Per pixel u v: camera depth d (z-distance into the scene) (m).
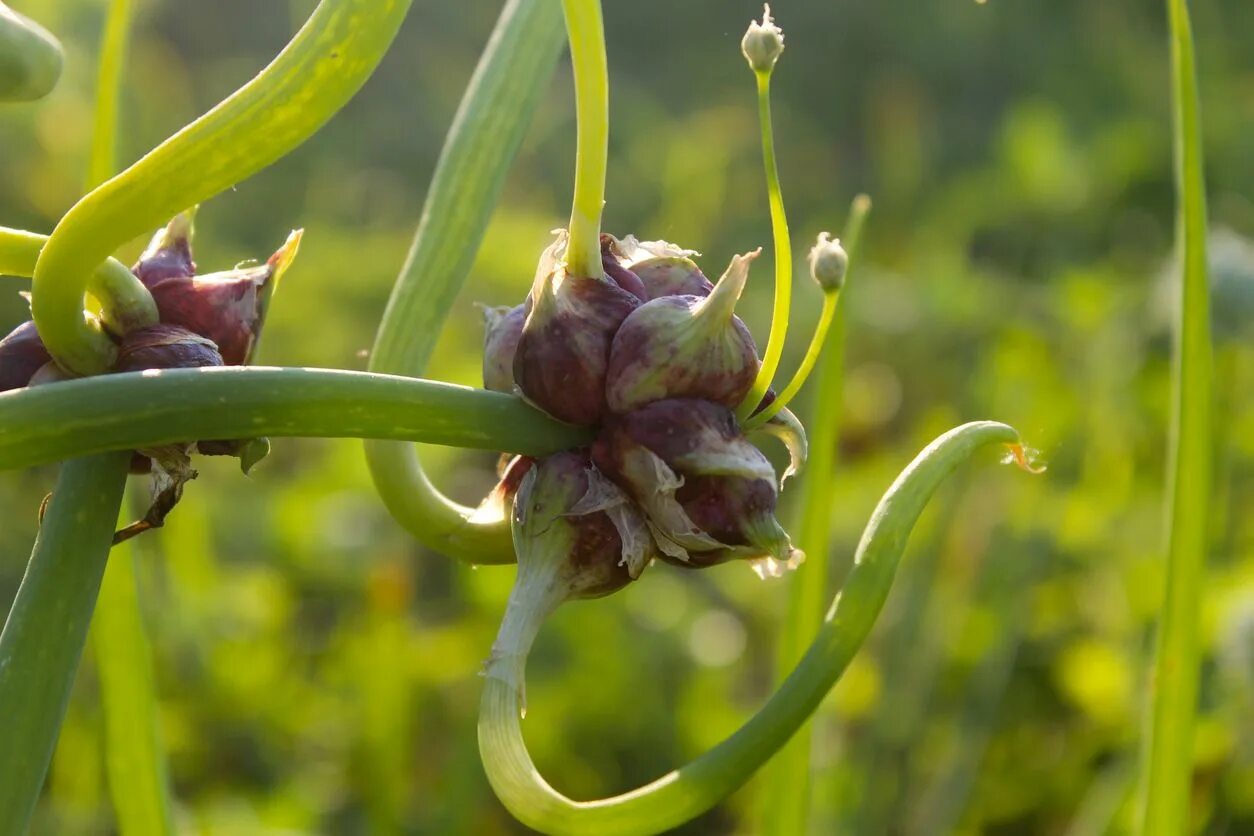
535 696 1.25
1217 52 2.87
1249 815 1.08
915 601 1.21
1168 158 2.28
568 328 0.51
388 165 2.75
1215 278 1.21
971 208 2.28
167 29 2.88
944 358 1.78
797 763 0.69
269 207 2.21
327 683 1.26
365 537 1.36
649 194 2.34
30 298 0.51
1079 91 2.96
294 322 1.63
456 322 1.64
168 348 0.51
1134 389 1.42
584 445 0.51
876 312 1.81
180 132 0.49
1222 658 1.12
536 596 0.51
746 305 1.93
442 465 1.40
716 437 0.51
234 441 0.51
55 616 0.50
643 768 1.24
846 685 1.19
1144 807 0.65
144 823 0.63
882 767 1.14
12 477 1.36
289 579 1.34
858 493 1.46
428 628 1.33
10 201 1.62
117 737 0.63
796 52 3.45
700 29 3.53
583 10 0.50
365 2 0.49
